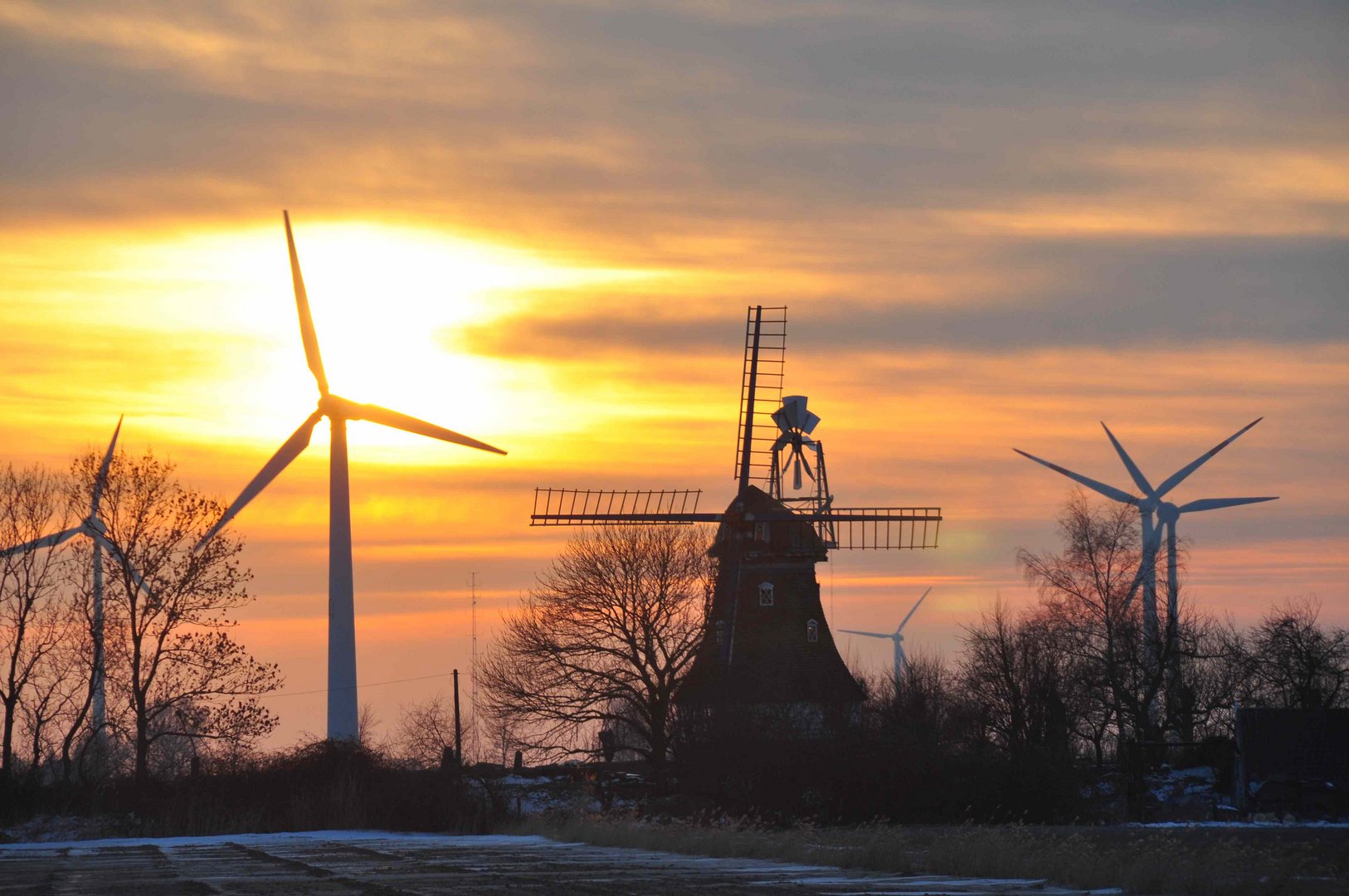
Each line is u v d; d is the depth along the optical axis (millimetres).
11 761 166125
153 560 164875
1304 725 170250
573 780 182500
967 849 84062
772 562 196875
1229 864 83562
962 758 155125
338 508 185000
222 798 148625
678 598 191125
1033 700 187375
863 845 92625
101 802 153000
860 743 153875
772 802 148625
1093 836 116312
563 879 70250
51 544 170250
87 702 167875
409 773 152125
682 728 164875
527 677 189625
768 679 178250
